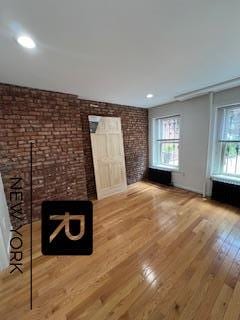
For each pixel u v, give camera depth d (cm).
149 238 236
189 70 234
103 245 224
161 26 139
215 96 336
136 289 159
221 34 153
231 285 160
